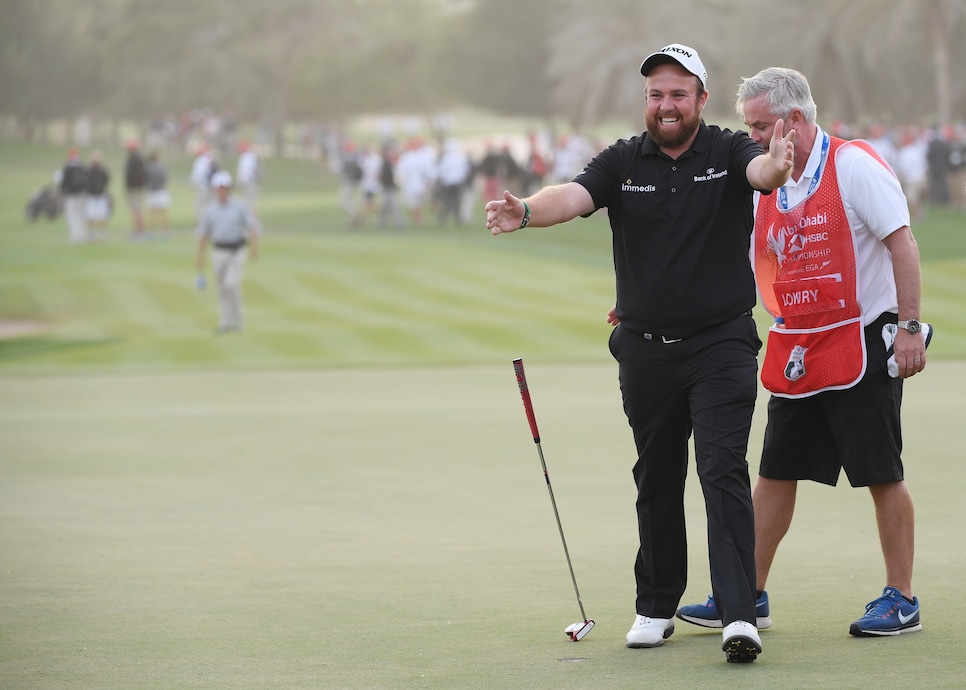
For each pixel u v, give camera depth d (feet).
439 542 89.56
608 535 91.61
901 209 64.75
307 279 338.54
